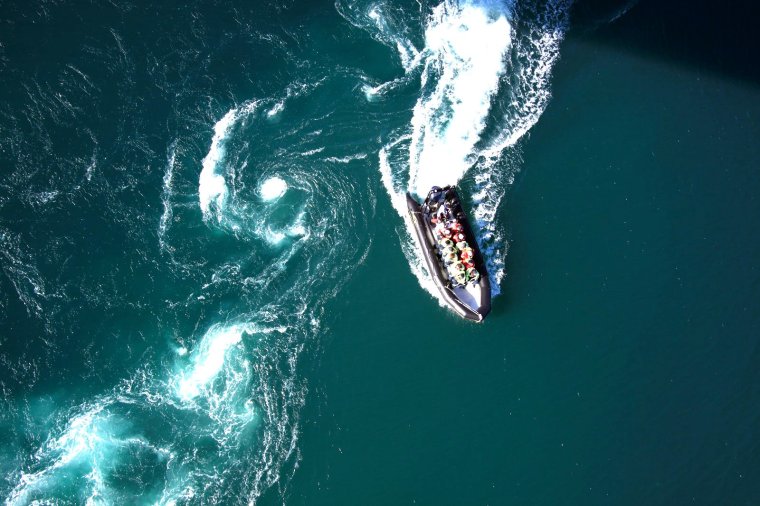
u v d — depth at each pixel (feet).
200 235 147.95
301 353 138.31
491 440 132.87
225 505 127.95
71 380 135.54
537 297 143.54
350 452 131.23
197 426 133.39
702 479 131.85
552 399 136.26
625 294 144.46
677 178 154.20
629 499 130.31
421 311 141.08
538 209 150.92
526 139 157.38
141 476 129.80
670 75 164.04
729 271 146.82
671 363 139.64
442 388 135.85
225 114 158.40
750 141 157.99
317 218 149.28
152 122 156.76
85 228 147.02
